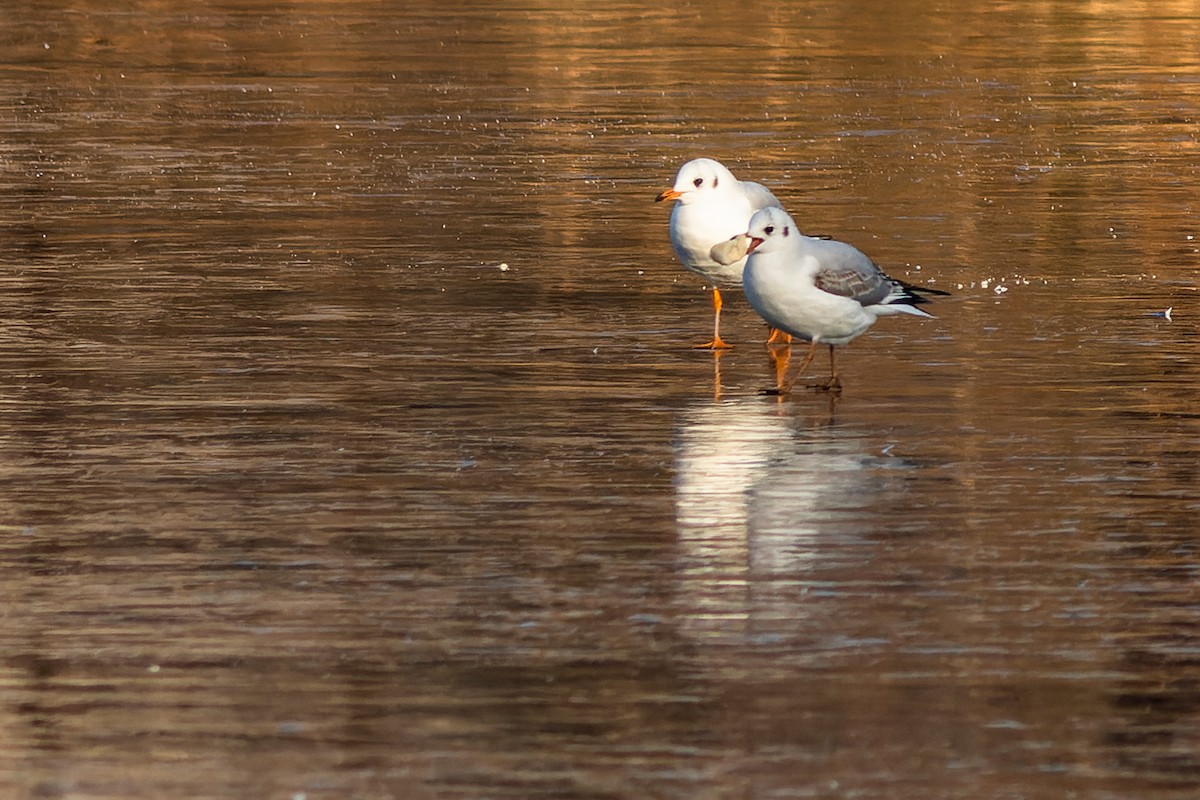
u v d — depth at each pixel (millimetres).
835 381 14156
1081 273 18359
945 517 11062
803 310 13727
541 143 26750
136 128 27844
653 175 24312
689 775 7934
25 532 10852
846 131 27797
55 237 20219
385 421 13227
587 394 13992
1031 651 9141
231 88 31828
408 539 10742
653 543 10641
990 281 17938
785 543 10625
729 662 9023
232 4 43500
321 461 12258
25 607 9711
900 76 33438
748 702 8602
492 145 26562
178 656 9125
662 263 19062
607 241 20156
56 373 14562
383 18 41188
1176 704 8586
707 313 16844
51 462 12219
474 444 12656
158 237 20266
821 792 7785
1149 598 9805
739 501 11367
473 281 18156
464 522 11023
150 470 12055
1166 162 25234
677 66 34438
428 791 7816
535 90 31609
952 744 8195
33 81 32500
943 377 14391
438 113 29281
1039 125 28391
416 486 11719
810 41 37906
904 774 7941
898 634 9344
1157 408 13477
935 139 27109
